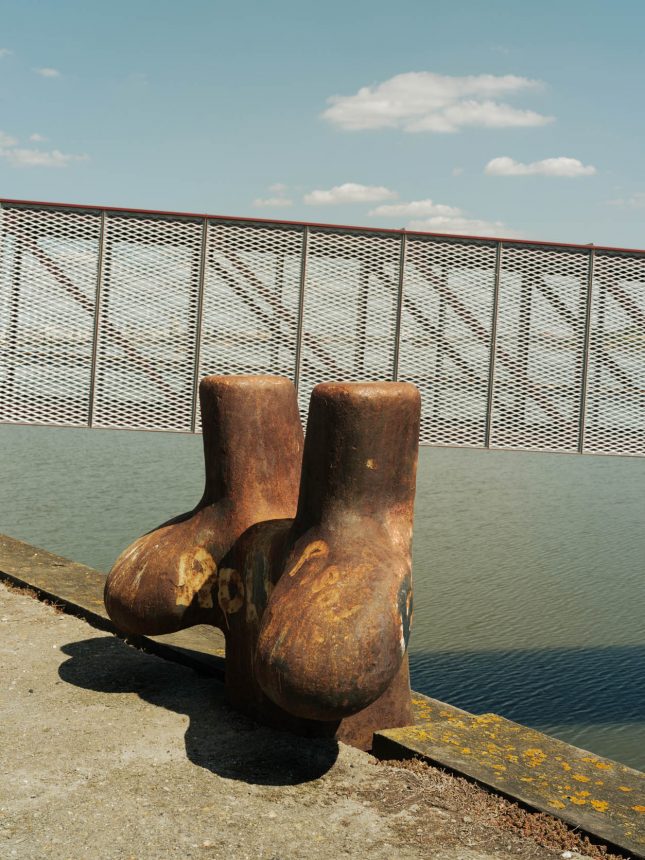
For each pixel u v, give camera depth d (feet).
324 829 8.73
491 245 29.35
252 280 28.73
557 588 42.86
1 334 28.45
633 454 30.22
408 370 29.12
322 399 10.37
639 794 9.41
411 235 28.91
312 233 28.73
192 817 8.91
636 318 30.14
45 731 11.10
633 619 37.01
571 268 29.78
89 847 8.28
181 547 12.34
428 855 8.27
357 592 9.63
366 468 10.25
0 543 21.71
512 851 8.37
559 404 29.94
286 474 12.53
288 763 10.31
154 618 12.28
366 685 9.36
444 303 29.19
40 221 28.50
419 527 60.39
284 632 9.54
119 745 10.71
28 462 73.82
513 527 60.18
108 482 66.64
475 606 39.58
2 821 8.75
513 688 28.99
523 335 29.60
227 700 12.25
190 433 28.89
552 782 9.65
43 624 15.97
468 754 10.36
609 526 60.90
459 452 98.89
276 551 11.33
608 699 27.76
